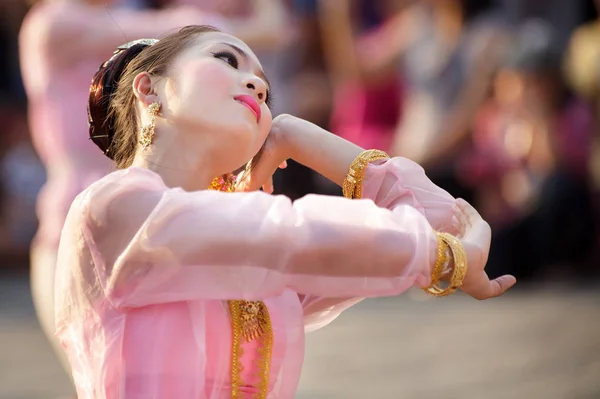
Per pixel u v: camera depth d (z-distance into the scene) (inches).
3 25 880.3
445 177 716.0
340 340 570.9
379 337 571.5
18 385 501.0
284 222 209.9
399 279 211.6
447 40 724.7
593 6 828.0
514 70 703.7
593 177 700.0
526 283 687.1
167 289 215.0
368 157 242.7
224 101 224.5
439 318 615.2
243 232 210.1
